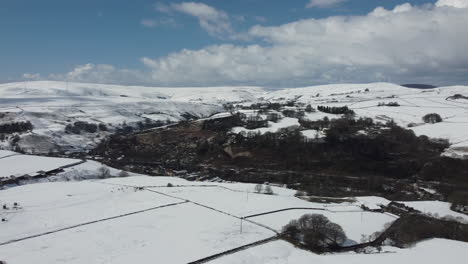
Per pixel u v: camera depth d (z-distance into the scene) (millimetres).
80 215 102938
